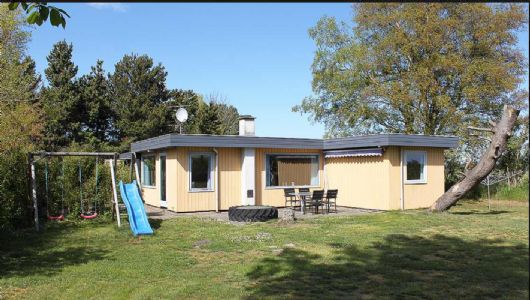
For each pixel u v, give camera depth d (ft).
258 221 48.21
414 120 90.74
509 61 87.30
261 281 23.93
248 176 61.21
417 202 60.59
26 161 45.68
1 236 38.34
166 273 25.91
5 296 21.98
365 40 98.07
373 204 59.88
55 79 125.39
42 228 43.60
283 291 21.99
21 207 44.37
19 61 64.69
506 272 24.82
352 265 27.02
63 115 120.47
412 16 85.40
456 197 53.57
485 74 83.46
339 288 22.36
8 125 60.13
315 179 67.21
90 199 50.14
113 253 31.86
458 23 84.74
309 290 22.12
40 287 23.44
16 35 62.23
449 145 61.77
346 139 62.08
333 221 47.01
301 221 47.21
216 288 22.63
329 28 99.04
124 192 47.26
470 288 21.88
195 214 56.24
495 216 50.52
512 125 49.21
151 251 32.40
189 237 38.06
